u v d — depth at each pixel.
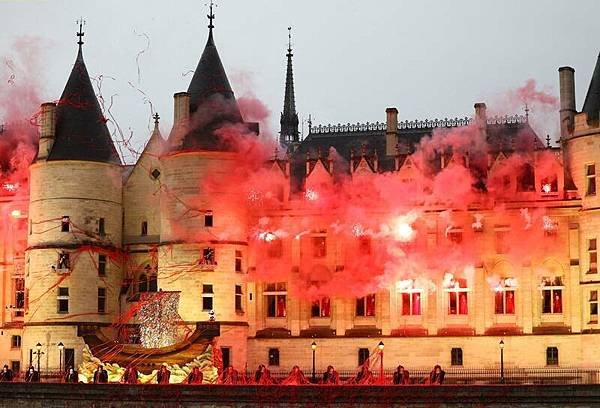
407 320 125.06
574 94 126.62
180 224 128.00
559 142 127.06
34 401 109.12
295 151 136.88
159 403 105.94
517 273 122.81
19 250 137.75
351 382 117.12
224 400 104.44
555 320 121.75
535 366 120.94
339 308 126.62
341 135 137.12
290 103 193.38
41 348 128.88
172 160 129.38
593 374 118.38
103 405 107.25
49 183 131.25
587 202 121.19
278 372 126.81
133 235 134.88
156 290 133.38
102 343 126.12
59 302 129.62
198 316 126.12
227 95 131.62
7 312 137.00
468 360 122.56
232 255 127.38
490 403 98.50
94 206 131.62
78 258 129.88
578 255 121.44
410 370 123.94
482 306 123.06
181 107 130.50
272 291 128.75
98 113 134.75
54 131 132.88
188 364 120.12
